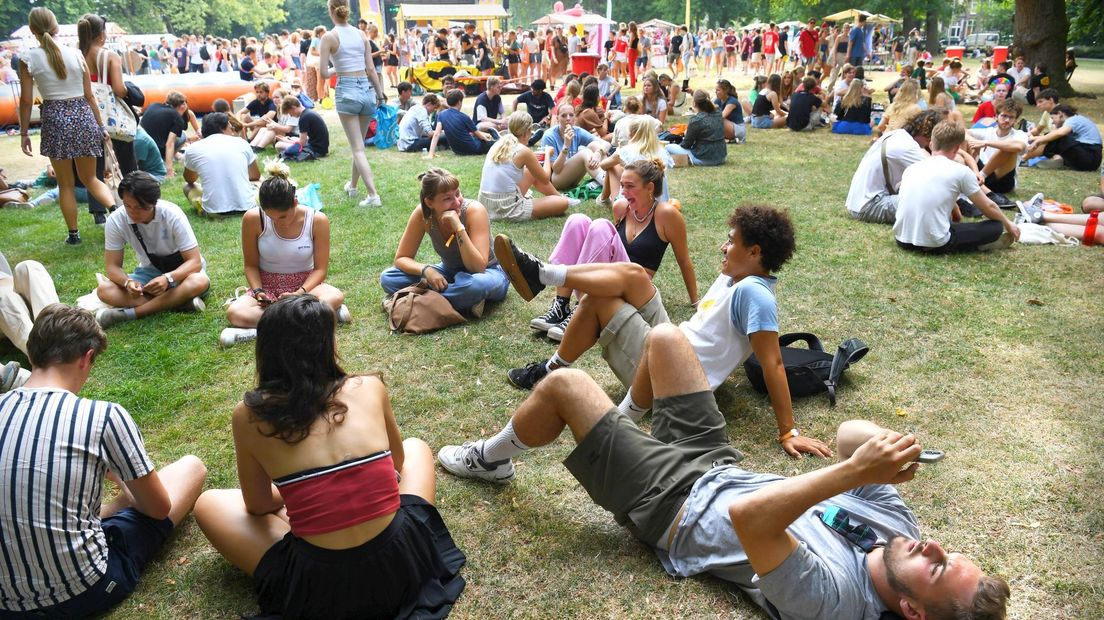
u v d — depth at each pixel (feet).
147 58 97.45
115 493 11.19
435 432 12.63
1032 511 10.27
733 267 11.96
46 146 22.47
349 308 18.02
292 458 7.80
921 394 13.56
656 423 9.75
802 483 7.06
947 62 62.03
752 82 86.48
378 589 8.02
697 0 199.00
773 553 7.36
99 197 24.38
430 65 65.77
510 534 10.03
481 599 8.89
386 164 35.37
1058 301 17.75
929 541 7.33
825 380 13.46
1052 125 33.47
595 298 12.76
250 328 16.51
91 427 8.28
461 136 37.32
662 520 8.95
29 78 22.15
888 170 24.17
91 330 8.84
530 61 81.46
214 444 12.46
